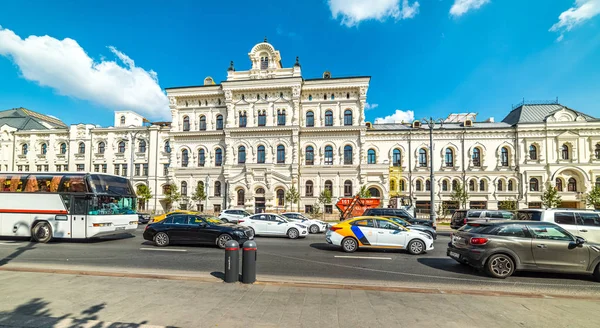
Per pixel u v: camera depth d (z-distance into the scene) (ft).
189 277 25.55
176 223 47.50
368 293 21.85
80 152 143.64
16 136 148.15
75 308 18.06
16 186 51.80
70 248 44.42
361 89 126.31
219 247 45.29
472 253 29.86
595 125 115.65
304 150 128.57
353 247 43.11
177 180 132.77
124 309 17.98
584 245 28.58
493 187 121.08
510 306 19.67
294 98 126.62
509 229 30.12
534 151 121.39
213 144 132.98
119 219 53.78
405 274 30.19
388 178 119.34
